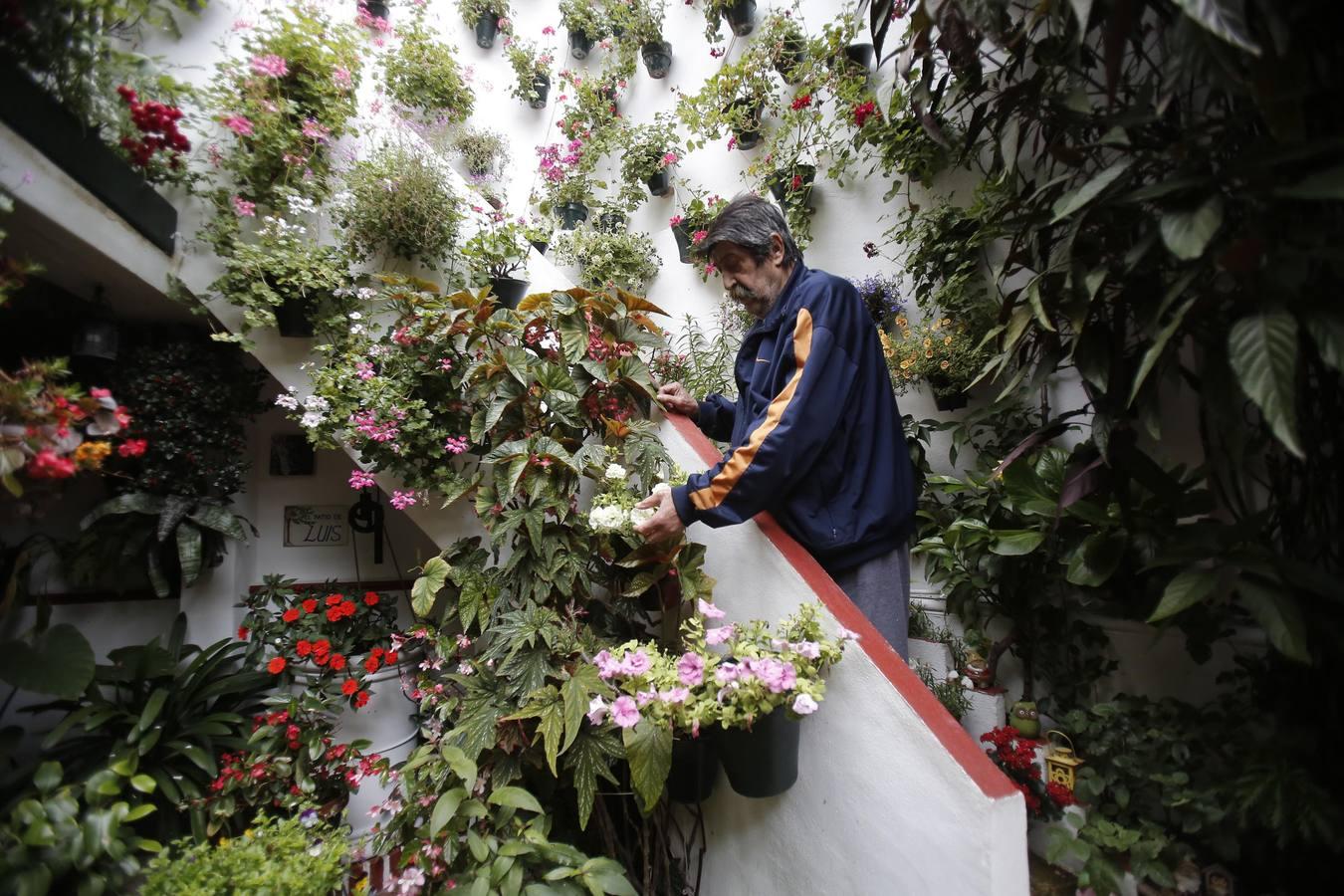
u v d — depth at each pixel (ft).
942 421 7.97
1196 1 2.73
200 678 6.67
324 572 9.09
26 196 4.43
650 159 10.18
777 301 5.35
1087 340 4.33
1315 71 3.11
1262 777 4.42
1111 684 6.34
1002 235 5.05
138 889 4.28
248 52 6.15
